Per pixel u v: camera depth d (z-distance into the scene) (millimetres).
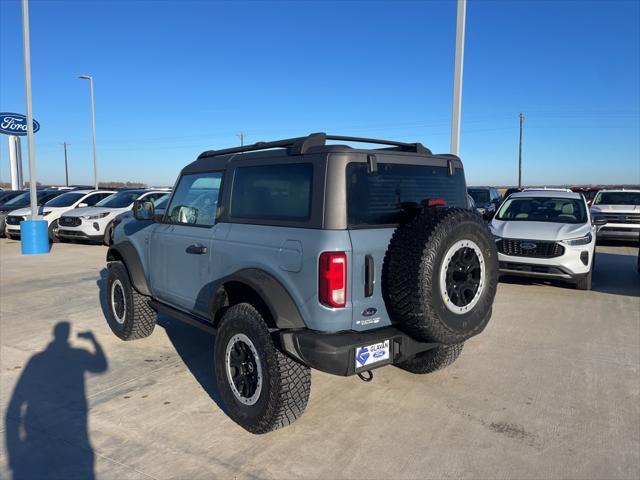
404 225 3205
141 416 3732
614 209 13641
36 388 4234
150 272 4898
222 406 3898
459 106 8438
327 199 3090
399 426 3578
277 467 3070
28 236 12227
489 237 3318
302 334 3088
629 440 3395
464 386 4285
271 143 3746
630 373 4578
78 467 3070
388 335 3197
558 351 5180
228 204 3887
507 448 3289
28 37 12242
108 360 4887
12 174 24922
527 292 8047
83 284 8531
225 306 3885
